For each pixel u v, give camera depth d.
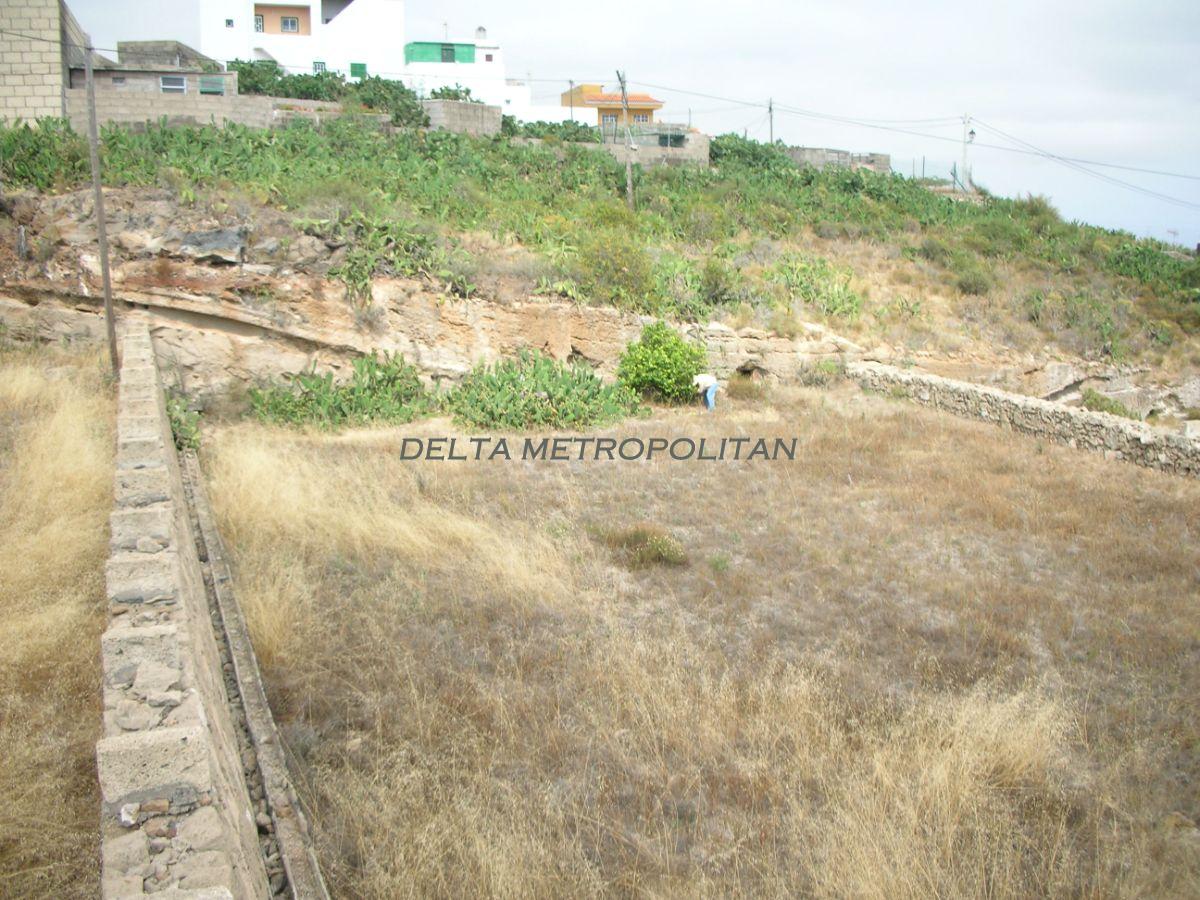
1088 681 7.80
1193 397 25.64
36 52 22.42
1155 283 31.20
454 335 19.47
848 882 5.34
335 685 7.47
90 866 4.90
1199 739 6.87
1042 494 13.01
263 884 4.68
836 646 8.39
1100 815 6.03
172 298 17.69
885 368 21.53
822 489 13.30
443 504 12.03
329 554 10.11
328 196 19.73
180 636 4.99
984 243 31.42
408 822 5.76
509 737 6.79
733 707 7.17
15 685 6.48
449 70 52.12
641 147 36.22
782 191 33.19
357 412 17.72
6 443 11.72
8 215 17.73
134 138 21.36
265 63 36.50
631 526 11.29
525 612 8.92
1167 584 9.85
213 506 11.23
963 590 9.62
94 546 8.77
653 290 21.53
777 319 21.95
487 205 23.59
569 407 17.53
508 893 5.16
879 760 6.41
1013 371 23.61
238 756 5.88
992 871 5.46
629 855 5.65
